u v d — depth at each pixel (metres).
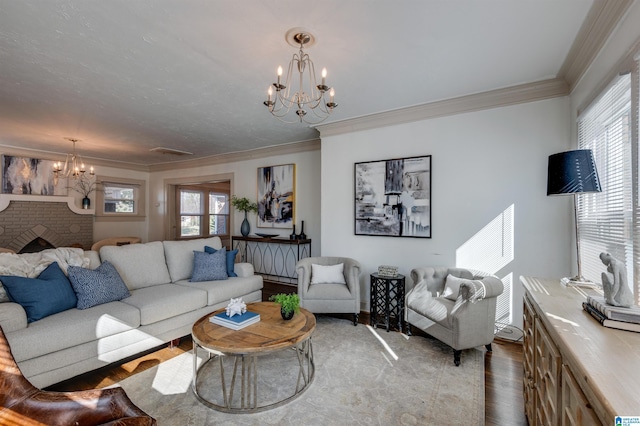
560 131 2.93
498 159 3.21
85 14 1.93
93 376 2.45
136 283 3.27
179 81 2.90
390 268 3.58
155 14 1.94
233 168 6.37
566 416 1.14
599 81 2.14
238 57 2.46
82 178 6.67
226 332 2.20
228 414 2.00
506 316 3.15
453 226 3.44
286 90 3.10
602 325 1.30
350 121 4.07
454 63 2.57
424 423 1.92
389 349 2.95
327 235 4.33
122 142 5.32
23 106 3.55
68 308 2.52
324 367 2.60
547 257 2.98
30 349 2.03
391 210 3.82
